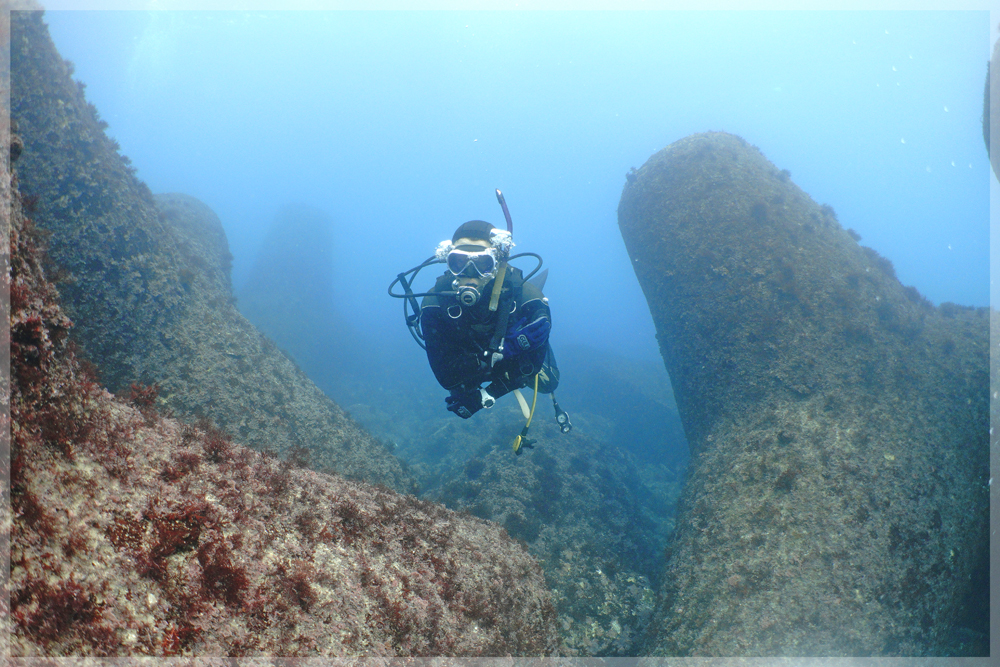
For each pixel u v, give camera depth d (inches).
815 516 224.4
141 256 267.0
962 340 283.0
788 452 251.8
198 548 71.2
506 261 111.6
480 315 108.2
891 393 259.4
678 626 222.8
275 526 89.5
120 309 247.0
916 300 313.0
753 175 374.0
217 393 269.3
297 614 77.1
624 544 348.2
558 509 355.3
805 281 307.9
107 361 238.1
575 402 929.5
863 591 203.3
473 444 552.4
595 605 283.6
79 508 60.3
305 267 1202.0
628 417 815.1
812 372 277.1
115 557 59.8
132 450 78.1
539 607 145.1
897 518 218.2
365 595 91.6
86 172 246.5
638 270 406.3
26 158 223.8
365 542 106.5
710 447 296.0
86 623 51.3
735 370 305.1
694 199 374.6
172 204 487.8
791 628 200.1
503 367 110.3
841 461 238.2
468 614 113.3
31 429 59.7
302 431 295.4
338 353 1104.2
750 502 244.4
